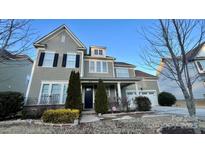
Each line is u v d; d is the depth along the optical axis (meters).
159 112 12.23
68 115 7.62
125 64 19.44
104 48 17.88
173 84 20.78
